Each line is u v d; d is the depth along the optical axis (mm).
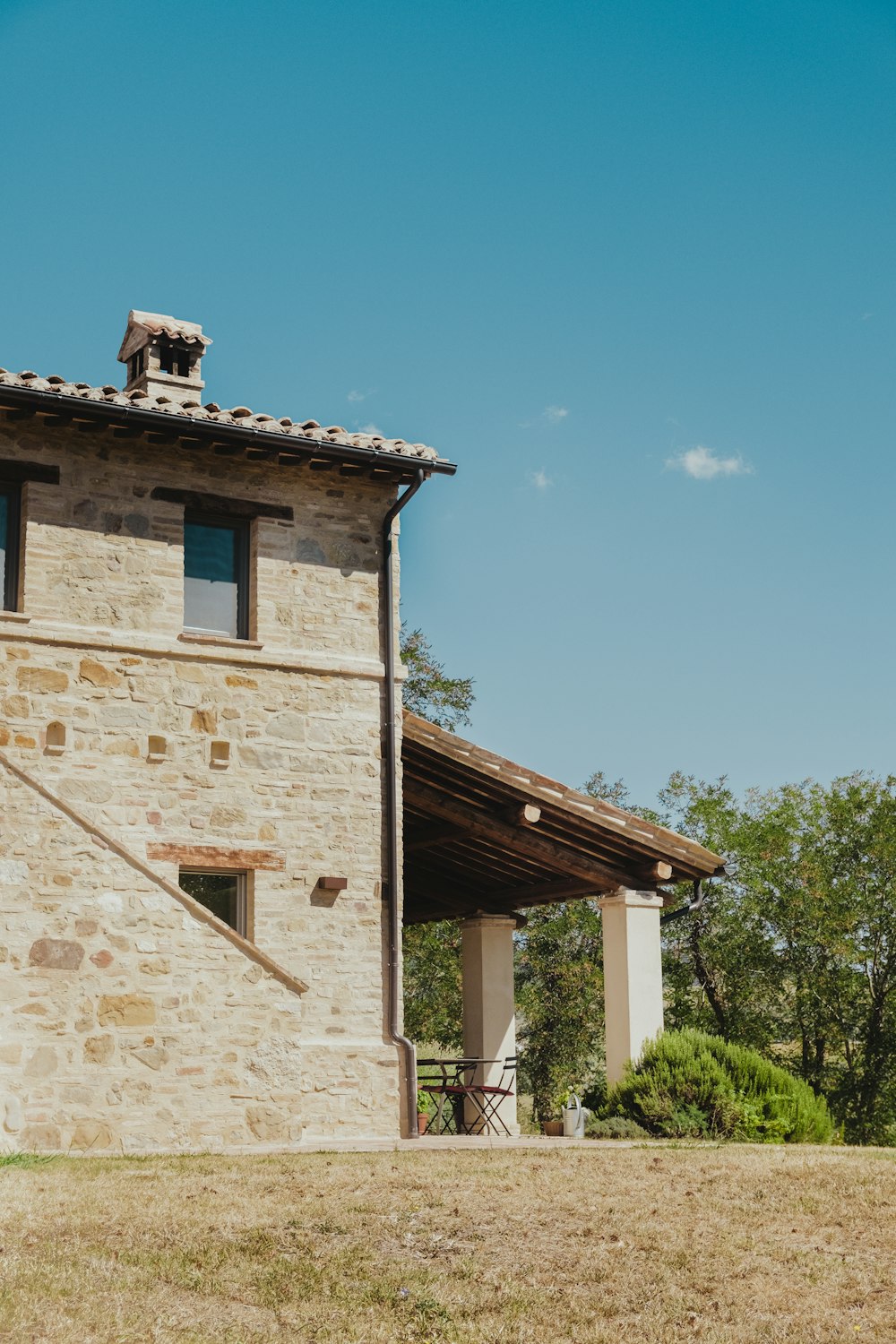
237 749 14148
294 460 14734
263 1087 12164
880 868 27391
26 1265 7551
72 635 13523
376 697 14992
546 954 28500
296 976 14039
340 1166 10602
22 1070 11250
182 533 14305
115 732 13602
